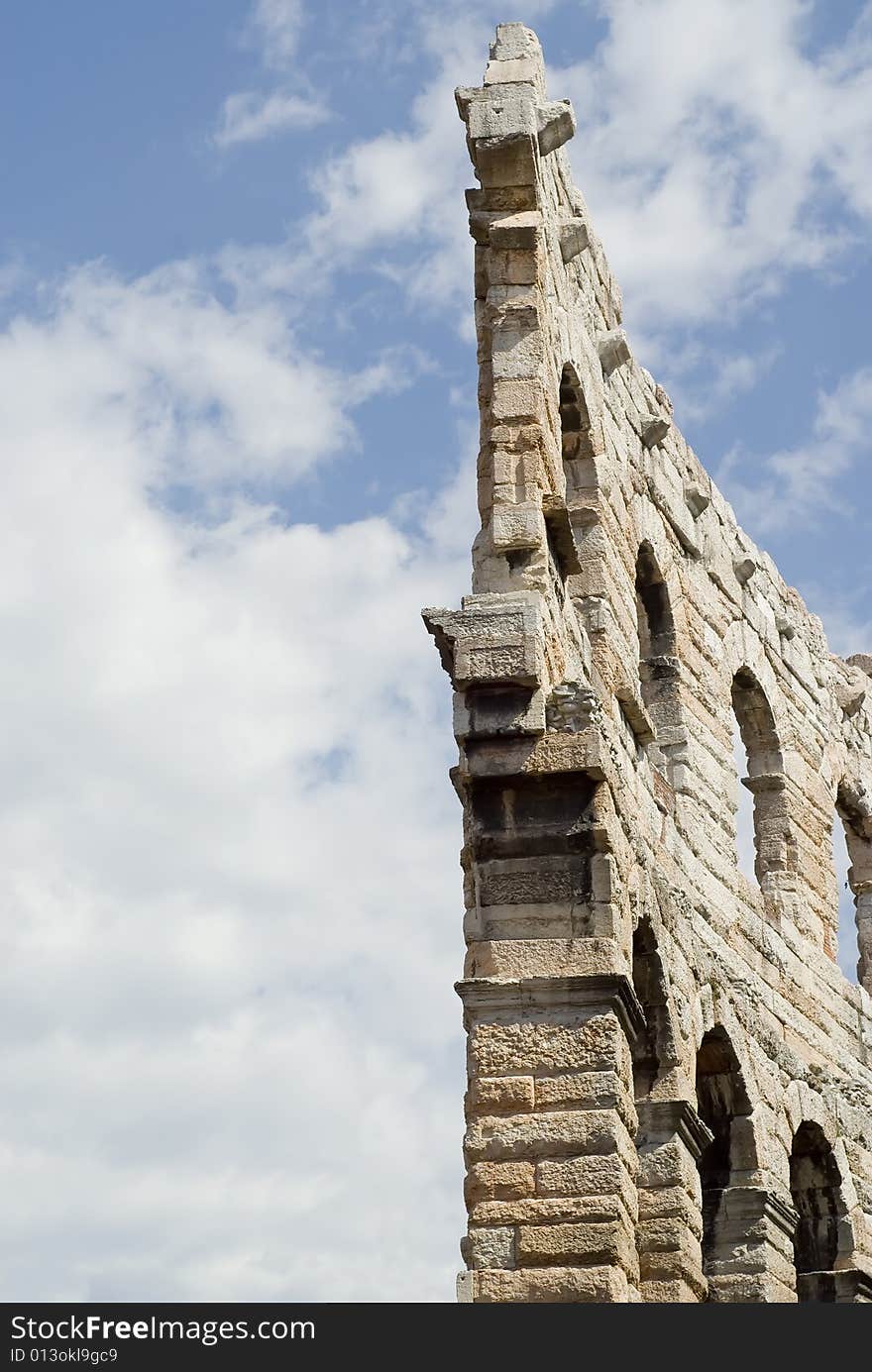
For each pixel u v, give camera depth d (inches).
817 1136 1537.9
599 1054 1002.7
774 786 1678.2
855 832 1911.9
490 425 1161.4
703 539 1598.2
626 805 1157.1
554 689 1071.0
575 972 1018.1
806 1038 1556.3
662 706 1462.8
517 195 1200.8
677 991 1226.6
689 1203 1163.9
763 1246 1334.9
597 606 1283.2
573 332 1311.5
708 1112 1373.0
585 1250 967.0
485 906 1042.1
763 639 1704.0
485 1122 998.4
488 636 1073.5
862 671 1968.5
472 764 1060.5
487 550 1135.6
